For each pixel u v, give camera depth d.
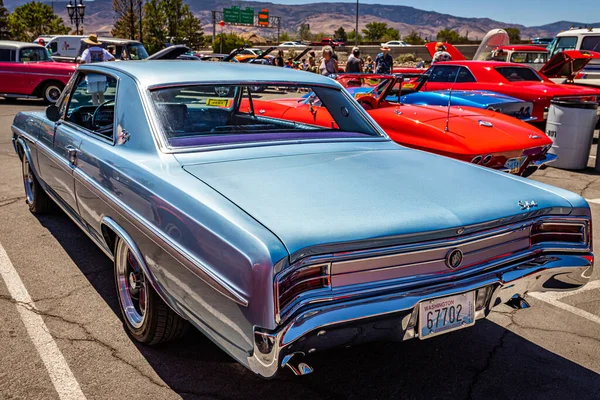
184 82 3.02
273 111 3.72
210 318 2.18
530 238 2.54
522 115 8.53
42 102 15.73
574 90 9.50
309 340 2.00
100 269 3.98
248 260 1.93
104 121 3.37
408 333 2.20
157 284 2.54
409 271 2.19
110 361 2.81
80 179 3.31
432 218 2.20
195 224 2.19
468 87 10.30
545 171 7.92
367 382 2.72
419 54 44.25
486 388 2.71
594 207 6.04
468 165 3.06
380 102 7.06
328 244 1.98
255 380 2.70
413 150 3.33
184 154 2.73
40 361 2.78
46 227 4.88
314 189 2.39
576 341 3.21
